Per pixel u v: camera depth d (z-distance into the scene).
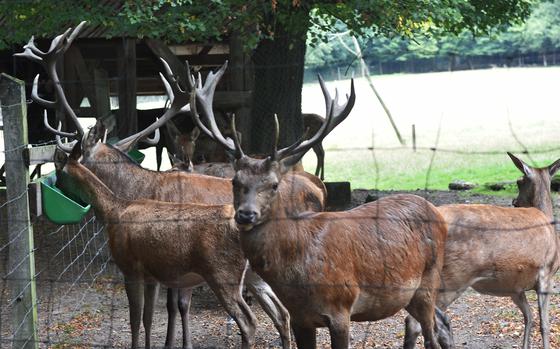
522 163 9.25
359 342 9.29
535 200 9.15
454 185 22.36
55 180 9.32
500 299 10.98
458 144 31.83
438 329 8.12
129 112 17.61
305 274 6.74
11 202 8.00
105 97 17.73
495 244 8.29
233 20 14.27
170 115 11.40
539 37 34.91
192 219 8.17
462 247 8.21
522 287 8.55
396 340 9.32
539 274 8.60
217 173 12.41
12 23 14.83
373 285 6.98
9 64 20.89
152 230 8.27
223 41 20.84
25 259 8.02
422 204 7.41
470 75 53.53
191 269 8.26
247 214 6.54
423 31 15.80
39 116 20.41
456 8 14.62
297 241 6.74
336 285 6.78
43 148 8.67
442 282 8.26
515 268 8.39
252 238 6.72
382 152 31.47
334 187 17.44
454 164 28.66
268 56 15.52
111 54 20.12
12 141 7.99
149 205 8.45
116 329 10.08
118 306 11.08
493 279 8.42
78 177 8.54
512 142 31.67
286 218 6.75
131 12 13.04
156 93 23.95
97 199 8.55
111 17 13.85
